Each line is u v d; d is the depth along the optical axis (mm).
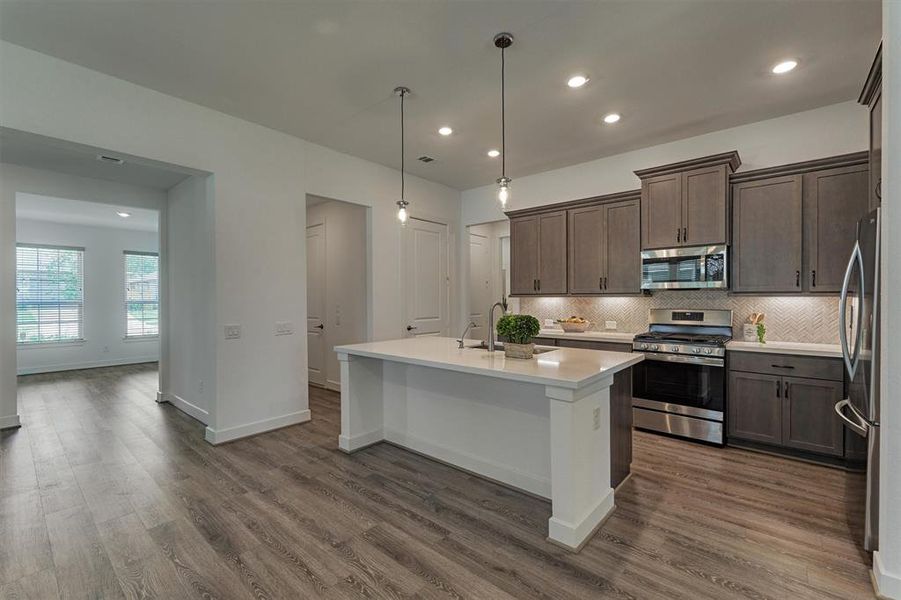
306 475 3016
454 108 3486
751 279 3562
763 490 2758
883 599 1776
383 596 1822
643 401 3885
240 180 3713
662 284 3914
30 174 4227
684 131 3938
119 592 1847
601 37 2553
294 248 4113
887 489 1791
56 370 7293
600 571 1976
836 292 3227
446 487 2830
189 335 4551
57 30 2479
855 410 2211
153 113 3193
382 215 4961
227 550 2143
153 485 2859
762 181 3514
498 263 6785
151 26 2449
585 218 4551
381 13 2344
